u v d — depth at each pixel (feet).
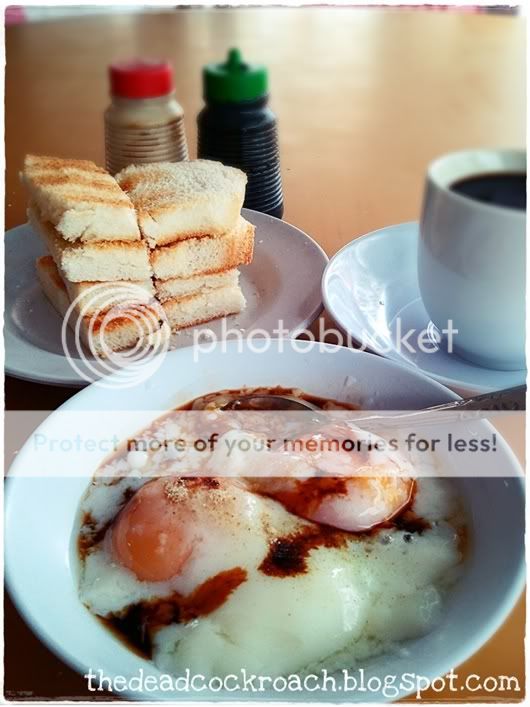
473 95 1.58
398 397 0.76
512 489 0.59
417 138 1.40
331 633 0.57
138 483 0.70
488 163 0.81
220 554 0.62
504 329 0.77
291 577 0.60
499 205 0.73
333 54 2.02
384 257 1.01
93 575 0.62
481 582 0.56
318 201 1.23
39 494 0.64
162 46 2.00
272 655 0.56
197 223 1.04
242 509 0.64
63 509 0.66
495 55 1.93
